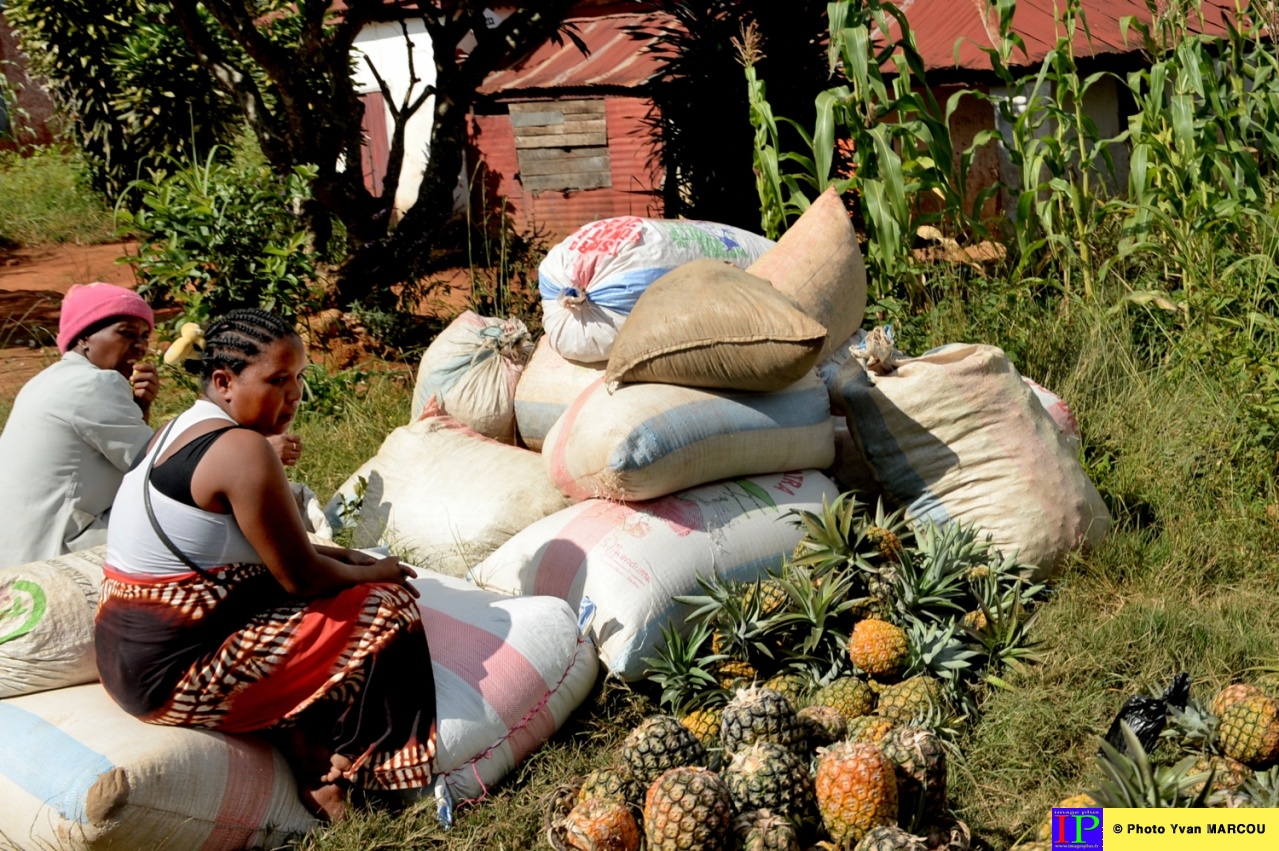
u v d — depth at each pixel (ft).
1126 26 22.91
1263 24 22.40
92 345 12.28
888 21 34.01
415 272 28.63
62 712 10.05
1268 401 15.64
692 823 8.62
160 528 9.57
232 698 9.84
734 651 12.12
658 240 15.05
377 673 10.16
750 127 27.58
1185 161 21.02
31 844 9.31
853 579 12.61
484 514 14.06
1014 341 18.81
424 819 10.34
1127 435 16.94
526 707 11.15
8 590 10.59
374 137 46.34
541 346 16.29
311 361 22.65
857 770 9.01
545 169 42.14
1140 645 12.35
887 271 20.51
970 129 32.35
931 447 14.02
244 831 9.90
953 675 11.53
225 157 40.37
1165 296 19.15
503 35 28.04
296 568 9.80
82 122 42.80
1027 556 13.67
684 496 13.23
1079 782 10.51
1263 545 14.43
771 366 12.89
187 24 26.68
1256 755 9.78
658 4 29.09
